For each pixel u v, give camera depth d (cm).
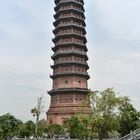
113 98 6544
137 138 3744
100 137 6762
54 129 9881
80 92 10894
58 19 11475
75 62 10956
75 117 8569
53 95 11325
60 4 11619
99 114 6581
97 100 6625
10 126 8281
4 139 8181
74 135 8956
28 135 9188
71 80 10919
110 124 6556
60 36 11306
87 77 11306
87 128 7175
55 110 10850
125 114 6781
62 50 11244
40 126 9856
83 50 11475
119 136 8712
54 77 11288
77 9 11600
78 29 11488
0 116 8406
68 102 10775
